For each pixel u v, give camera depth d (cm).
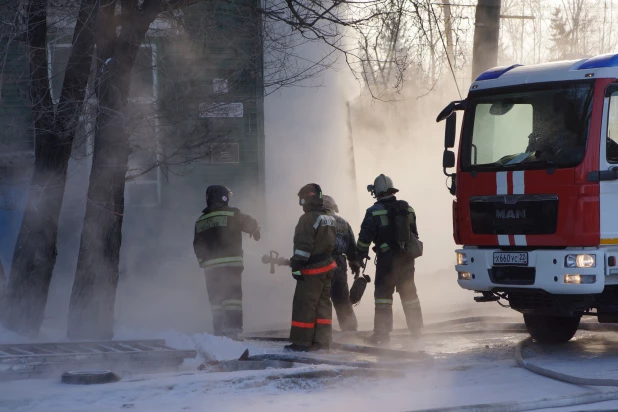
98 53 974
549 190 948
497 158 1004
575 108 952
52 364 820
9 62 995
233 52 1164
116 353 852
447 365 902
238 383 766
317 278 973
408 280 1088
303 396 742
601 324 1180
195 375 797
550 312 983
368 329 1209
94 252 997
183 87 1055
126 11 974
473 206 1014
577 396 722
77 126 991
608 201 933
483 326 1195
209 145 1061
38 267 997
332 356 938
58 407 687
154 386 745
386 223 1056
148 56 1111
